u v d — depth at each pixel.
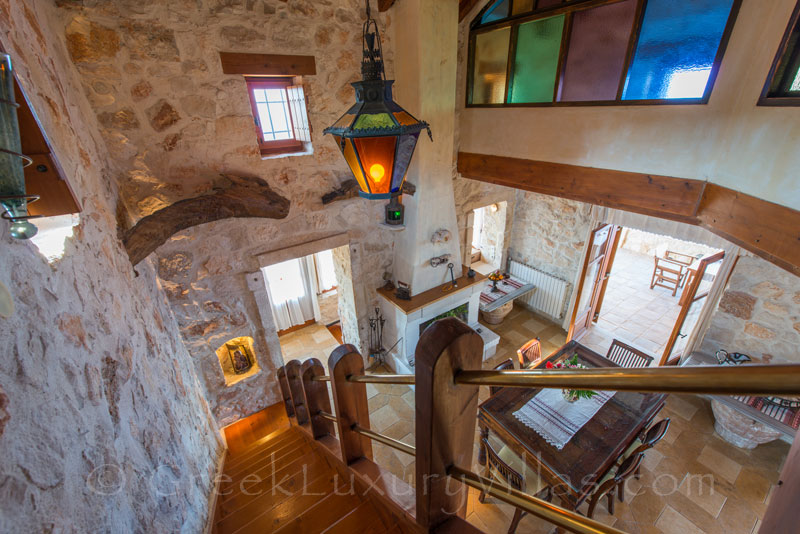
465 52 3.63
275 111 3.15
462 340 0.66
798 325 3.10
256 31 2.68
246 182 2.93
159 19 2.37
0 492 0.59
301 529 1.41
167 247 2.87
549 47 2.90
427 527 0.86
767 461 3.20
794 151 1.62
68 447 0.85
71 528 0.77
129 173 2.56
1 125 0.75
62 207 0.92
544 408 2.83
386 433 3.71
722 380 0.28
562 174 3.11
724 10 2.00
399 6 3.08
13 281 0.80
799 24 1.62
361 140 1.51
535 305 5.61
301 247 3.50
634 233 7.54
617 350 3.68
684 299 3.70
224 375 3.58
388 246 4.16
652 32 2.30
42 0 1.91
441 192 3.75
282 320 5.28
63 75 1.92
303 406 2.62
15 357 0.74
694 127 2.25
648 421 2.72
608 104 2.65
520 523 2.80
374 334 4.50
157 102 2.52
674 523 2.77
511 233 5.69
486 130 3.70
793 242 1.59
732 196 2.03
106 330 1.34
